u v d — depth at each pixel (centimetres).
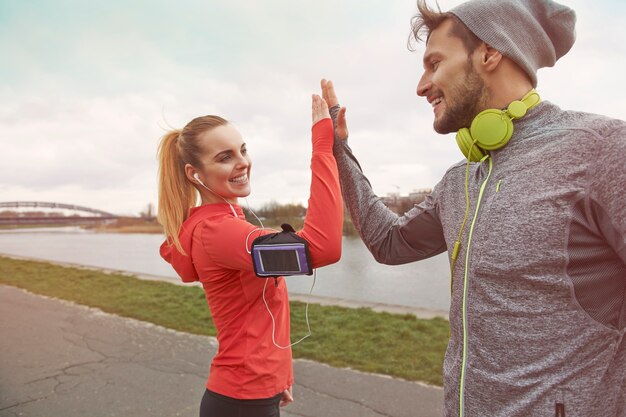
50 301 793
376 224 150
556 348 94
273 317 166
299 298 791
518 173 101
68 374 422
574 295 93
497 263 99
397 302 821
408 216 143
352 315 622
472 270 104
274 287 167
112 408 350
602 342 94
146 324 617
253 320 163
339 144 156
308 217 145
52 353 488
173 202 175
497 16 107
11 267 1361
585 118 99
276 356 166
